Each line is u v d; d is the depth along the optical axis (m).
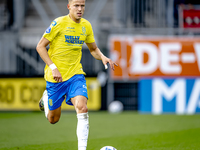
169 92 29.59
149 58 29.31
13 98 30.30
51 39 12.91
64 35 12.99
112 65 14.06
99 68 30.09
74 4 12.65
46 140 18.61
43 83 30.12
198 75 29.20
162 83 29.53
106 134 20.39
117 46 29.36
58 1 42.97
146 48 29.27
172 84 29.47
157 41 29.22
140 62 29.38
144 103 29.89
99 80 30.14
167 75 29.39
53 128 22.88
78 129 12.48
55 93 13.48
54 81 13.29
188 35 30.25
